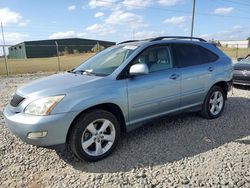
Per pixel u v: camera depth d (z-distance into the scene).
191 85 4.95
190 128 4.99
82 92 3.63
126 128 4.16
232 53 37.97
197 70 5.04
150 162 3.72
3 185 3.31
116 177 3.37
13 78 15.26
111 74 4.02
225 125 5.15
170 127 5.06
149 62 4.42
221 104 5.67
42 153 4.14
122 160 3.81
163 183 3.20
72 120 3.51
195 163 3.65
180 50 4.94
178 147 4.18
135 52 4.30
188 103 5.02
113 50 4.82
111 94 3.82
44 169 3.67
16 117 3.52
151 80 4.30
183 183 3.18
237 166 3.52
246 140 4.42
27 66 26.12
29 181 3.38
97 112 3.74
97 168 3.62
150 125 5.18
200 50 5.34
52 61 34.59
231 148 4.11
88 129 3.69
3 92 9.95
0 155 4.11
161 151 4.05
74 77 4.17
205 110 5.38
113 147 3.96
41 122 3.34
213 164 3.60
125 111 4.04
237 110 6.20
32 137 3.39
